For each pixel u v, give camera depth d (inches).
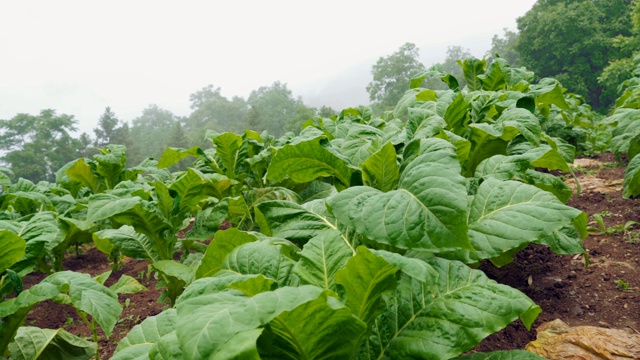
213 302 59.2
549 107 261.0
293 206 113.2
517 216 91.4
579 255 154.3
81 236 194.5
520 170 127.6
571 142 309.1
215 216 158.6
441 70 285.7
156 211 143.1
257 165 216.7
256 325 51.1
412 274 63.4
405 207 79.7
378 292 73.4
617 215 185.8
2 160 3095.5
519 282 142.8
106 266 220.7
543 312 125.0
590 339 96.7
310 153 118.0
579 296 129.7
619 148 201.6
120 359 71.9
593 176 257.1
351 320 62.0
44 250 169.5
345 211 83.7
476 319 73.5
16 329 108.6
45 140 3299.7
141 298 175.9
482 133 166.6
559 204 90.5
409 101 239.3
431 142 99.6
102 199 138.1
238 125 5300.2
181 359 60.2
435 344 72.4
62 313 168.1
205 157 227.6
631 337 95.9
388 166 105.3
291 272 80.9
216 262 103.0
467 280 84.7
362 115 268.5
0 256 104.9
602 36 1731.1
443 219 74.9
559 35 1814.7
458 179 79.4
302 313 59.2
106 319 101.1
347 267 68.9
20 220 149.4
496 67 255.6
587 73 1771.7
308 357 66.8
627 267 140.6
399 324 80.4
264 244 87.2
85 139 3649.1
